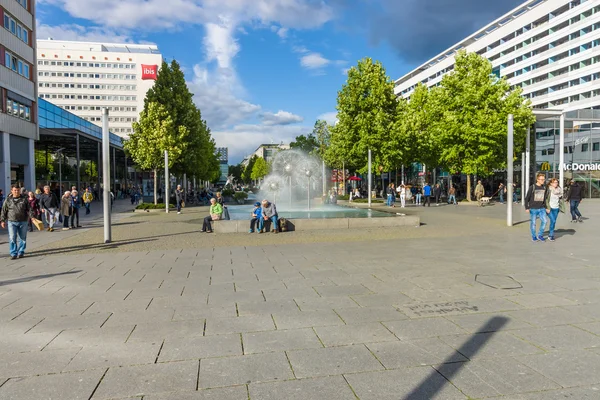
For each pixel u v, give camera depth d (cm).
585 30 6462
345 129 3244
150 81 11106
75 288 620
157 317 474
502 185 3347
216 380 317
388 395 290
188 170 3288
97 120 10906
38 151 4850
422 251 922
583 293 551
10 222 902
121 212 2619
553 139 3847
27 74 3083
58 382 318
